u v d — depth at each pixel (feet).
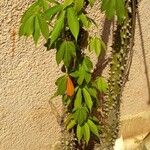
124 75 5.48
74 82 4.79
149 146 6.58
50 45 4.29
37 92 5.31
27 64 5.05
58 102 5.54
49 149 5.86
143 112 6.66
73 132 5.43
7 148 5.45
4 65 4.88
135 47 5.93
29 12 3.93
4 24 4.65
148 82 6.44
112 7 3.85
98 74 5.66
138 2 5.37
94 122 5.41
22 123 5.40
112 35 5.51
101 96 5.66
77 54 4.61
